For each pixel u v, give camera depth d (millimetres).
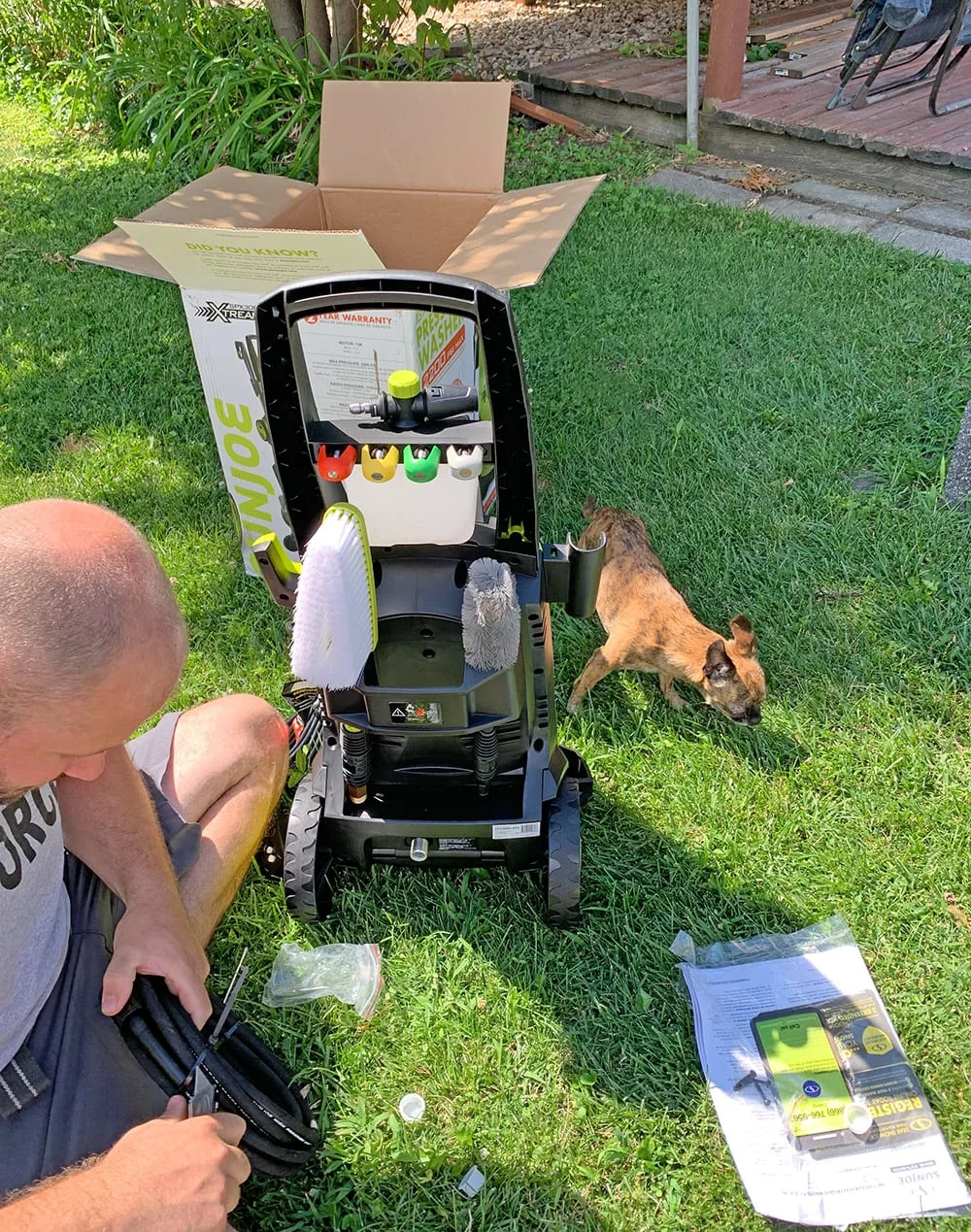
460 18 10297
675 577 3795
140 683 1521
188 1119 1735
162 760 2396
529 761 2543
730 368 4848
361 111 3498
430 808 2576
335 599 1826
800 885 2803
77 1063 1835
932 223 6223
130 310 5707
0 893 1751
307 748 2822
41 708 1443
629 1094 2393
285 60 7668
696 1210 2197
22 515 1513
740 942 2676
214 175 3559
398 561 2201
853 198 6637
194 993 1954
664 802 3039
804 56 8469
